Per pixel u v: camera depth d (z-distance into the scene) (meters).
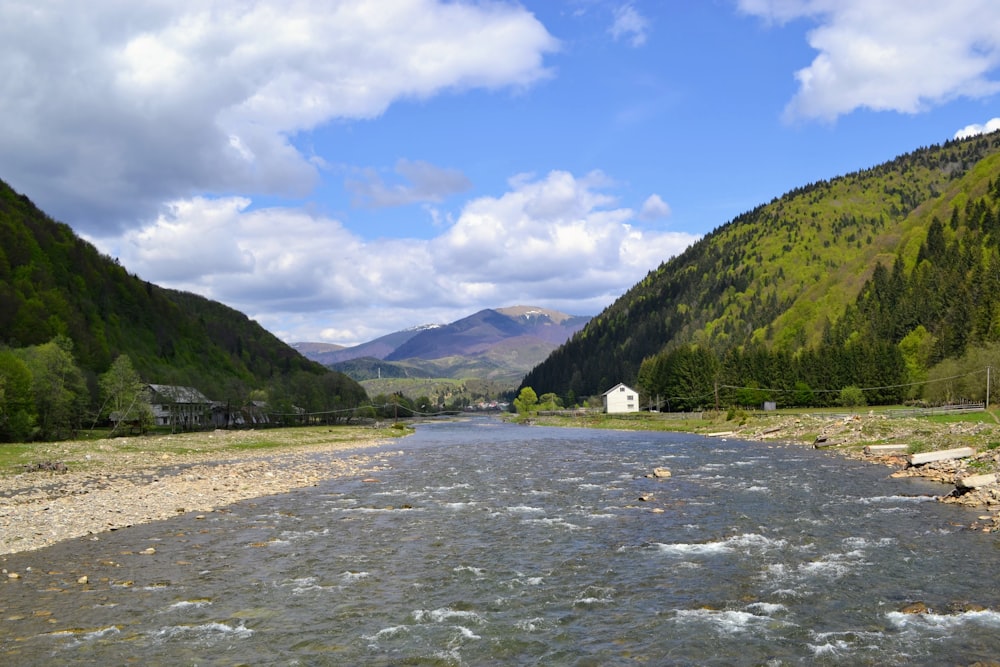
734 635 17.58
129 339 178.50
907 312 192.50
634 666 15.74
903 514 33.03
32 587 21.84
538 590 21.77
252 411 159.00
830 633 17.58
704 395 169.75
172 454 71.06
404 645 17.14
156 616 19.17
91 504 37.03
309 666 15.79
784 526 30.97
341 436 116.94
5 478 48.44
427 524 32.62
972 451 48.91
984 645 16.56
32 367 84.75
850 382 157.62
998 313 140.75
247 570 24.16
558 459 67.94
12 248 156.12
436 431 153.62
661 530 30.70
